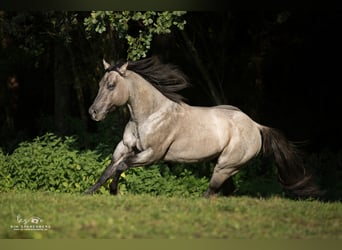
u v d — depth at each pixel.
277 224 10.56
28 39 17.48
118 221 10.03
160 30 14.70
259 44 21.50
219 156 13.30
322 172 18.23
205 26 21.05
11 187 15.42
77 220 10.00
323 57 21.12
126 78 12.38
